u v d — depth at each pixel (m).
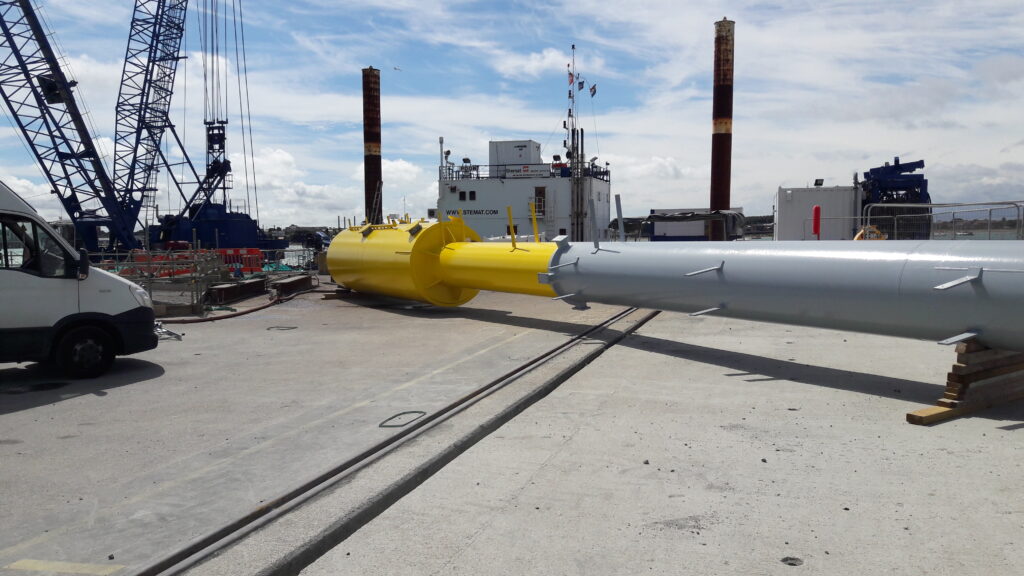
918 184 26.02
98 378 8.77
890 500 4.46
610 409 6.93
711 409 6.86
